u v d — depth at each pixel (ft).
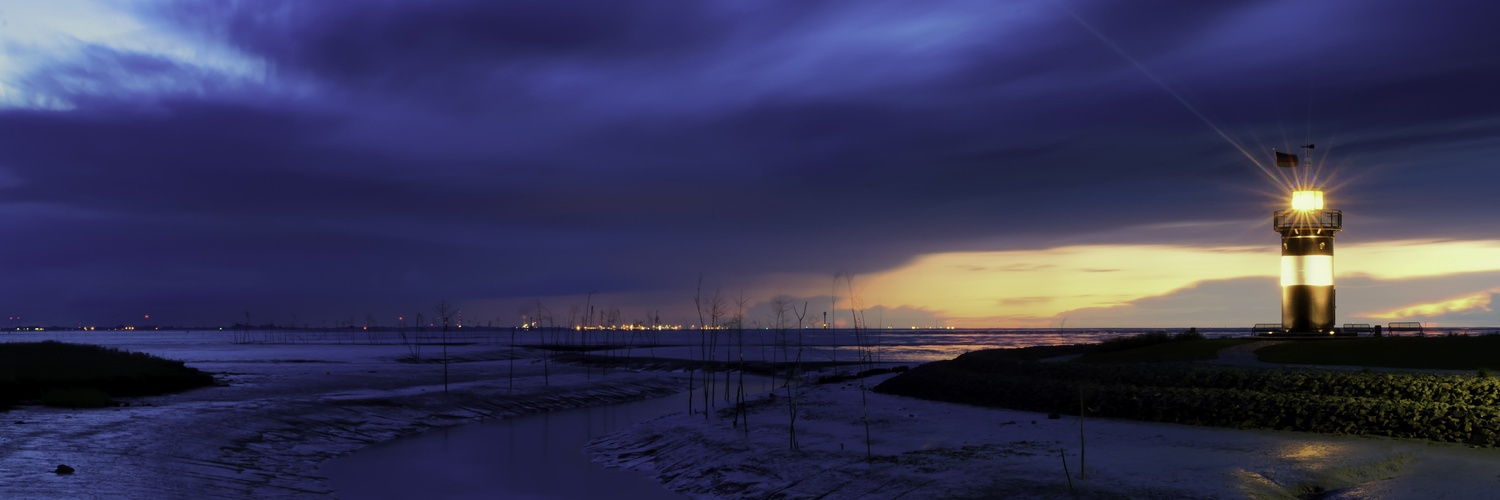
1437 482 58.23
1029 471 67.62
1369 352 112.47
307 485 77.20
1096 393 104.22
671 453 92.38
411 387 164.25
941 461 74.02
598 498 74.95
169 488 66.74
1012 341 635.25
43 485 62.69
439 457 95.14
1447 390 80.79
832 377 197.67
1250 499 56.44
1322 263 152.87
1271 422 84.07
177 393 146.92
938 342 612.29
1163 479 62.18
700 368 260.83
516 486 79.97
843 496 67.62
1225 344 136.36
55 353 166.40
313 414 114.52
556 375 206.39
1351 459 66.44
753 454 84.33
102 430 91.66
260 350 440.04
